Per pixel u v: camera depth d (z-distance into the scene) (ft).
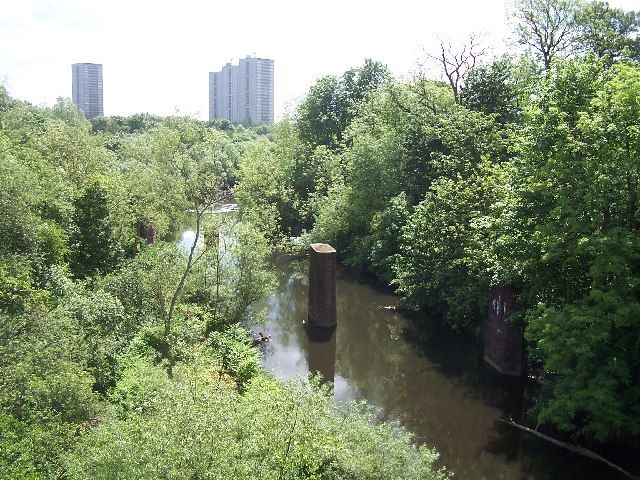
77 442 39.27
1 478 32.68
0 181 71.26
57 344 49.49
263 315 99.45
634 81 53.47
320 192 169.58
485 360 83.87
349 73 216.13
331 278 100.73
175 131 84.28
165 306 81.71
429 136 127.95
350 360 89.45
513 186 70.49
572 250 55.77
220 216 93.40
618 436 55.16
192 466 31.48
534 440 62.90
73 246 91.61
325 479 39.70
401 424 67.31
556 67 67.21
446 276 91.97
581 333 51.24
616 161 53.52
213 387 41.06
